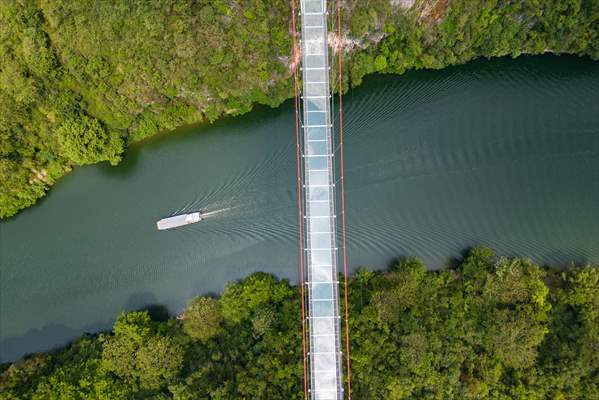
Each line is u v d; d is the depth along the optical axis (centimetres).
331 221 4844
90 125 5156
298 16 5000
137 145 5572
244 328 4916
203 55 4881
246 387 4494
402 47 5406
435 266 5462
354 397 4609
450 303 4947
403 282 4956
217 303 5028
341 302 4931
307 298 4919
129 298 5494
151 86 4991
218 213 5606
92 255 5553
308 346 4700
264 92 5347
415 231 5581
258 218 5597
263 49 5009
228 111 5497
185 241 5581
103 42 4778
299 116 5509
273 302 5016
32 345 5381
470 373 4688
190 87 5081
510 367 4772
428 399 4538
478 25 5231
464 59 5544
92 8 4706
